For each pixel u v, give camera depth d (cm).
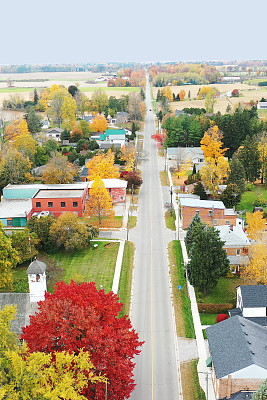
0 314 4231
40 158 15500
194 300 7144
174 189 13038
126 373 4328
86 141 18062
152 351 5888
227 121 16112
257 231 8212
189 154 16212
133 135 19812
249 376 4744
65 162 13275
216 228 8531
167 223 10469
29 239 8031
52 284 7581
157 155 17350
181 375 5434
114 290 7431
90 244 9269
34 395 3609
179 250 9012
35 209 10650
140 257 8762
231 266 7875
